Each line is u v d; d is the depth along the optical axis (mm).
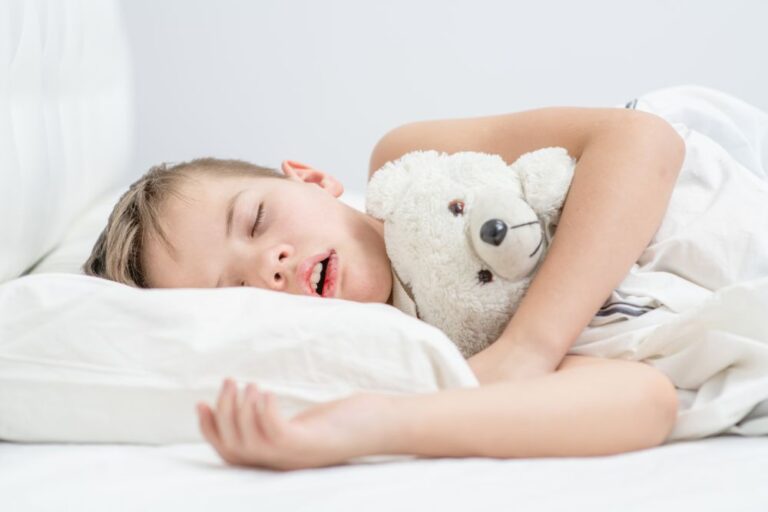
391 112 2133
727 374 873
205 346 797
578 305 908
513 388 771
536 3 2145
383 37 2102
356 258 1018
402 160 1046
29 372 808
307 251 1009
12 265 1021
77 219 1339
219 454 718
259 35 2051
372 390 796
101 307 823
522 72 2164
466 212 946
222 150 2074
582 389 784
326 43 2082
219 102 2057
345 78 2102
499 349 896
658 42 2188
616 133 1002
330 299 859
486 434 748
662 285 968
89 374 803
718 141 1210
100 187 1426
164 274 1028
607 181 958
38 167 1061
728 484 679
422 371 798
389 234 996
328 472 707
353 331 801
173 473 708
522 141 1114
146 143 2039
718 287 986
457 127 1197
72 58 1283
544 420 761
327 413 717
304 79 2084
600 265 924
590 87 2189
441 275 939
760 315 853
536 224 912
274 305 833
